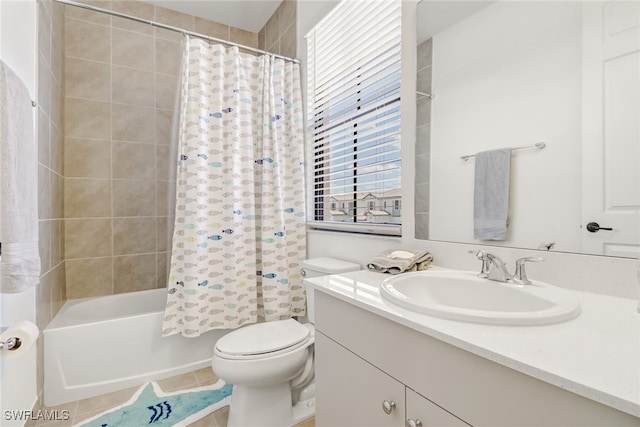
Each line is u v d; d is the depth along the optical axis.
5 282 1.03
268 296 2.04
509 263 1.11
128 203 2.52
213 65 1.98
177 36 2.70
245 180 2.04
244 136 2.04
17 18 1.40
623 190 0.86
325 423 1.15
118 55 2.49
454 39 1.30
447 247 1.32
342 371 1.06
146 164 2.58
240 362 1.32
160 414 1.57
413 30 1.47
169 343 1.95
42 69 1.72
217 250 1.95
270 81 2.12
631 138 0.85
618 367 0.53
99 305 2.27
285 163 2.19
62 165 2.23
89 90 2.39
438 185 1.36
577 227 0.95
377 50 1.71
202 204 1.88
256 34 3.02
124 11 2.51
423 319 0.77
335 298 1.09
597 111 0.91
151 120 2.60
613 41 0.88
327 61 2.08
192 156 1.87
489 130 1.18
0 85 1.04
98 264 2.41
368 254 1.70
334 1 1.98
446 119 1.33
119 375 1.81
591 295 0.90
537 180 1.04
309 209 2.28
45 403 1.64
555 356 0.57
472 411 0.66
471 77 1.24
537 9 1.04
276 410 1.45
